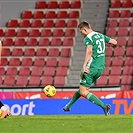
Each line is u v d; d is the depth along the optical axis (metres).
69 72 65.44
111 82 62.53
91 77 32.91
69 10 75.31
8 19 75.25
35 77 64.88
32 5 76.94
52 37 70.62
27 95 52.59
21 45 70.50
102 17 73.31
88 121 30.02
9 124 28.77
